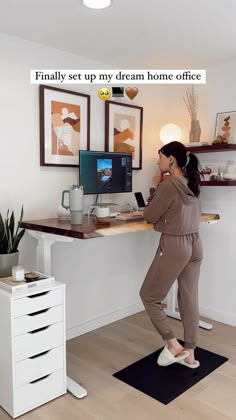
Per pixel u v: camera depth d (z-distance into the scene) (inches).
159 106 130.6
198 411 75.9
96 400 79.7
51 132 98.8
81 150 99.0
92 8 74.5
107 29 85.6
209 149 108.5
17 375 73.4
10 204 92.0
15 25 83.3
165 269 85.0
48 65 97.6
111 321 122.6
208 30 86.4
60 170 102.3
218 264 121.3
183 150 84.9
